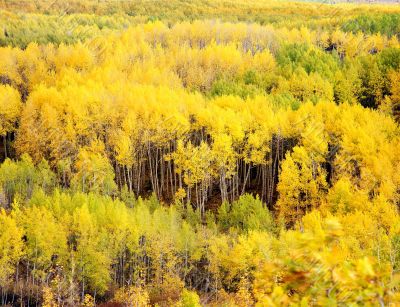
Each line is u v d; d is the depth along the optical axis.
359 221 35.62
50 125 71.75
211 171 63.22
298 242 6.51
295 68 98.44
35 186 58.94
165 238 43.69
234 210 53.09
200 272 45.56
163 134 69.31
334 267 6.19
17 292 44.38
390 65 88.50
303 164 57.25
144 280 42.72
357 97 86.94
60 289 41.72
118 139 68.81
